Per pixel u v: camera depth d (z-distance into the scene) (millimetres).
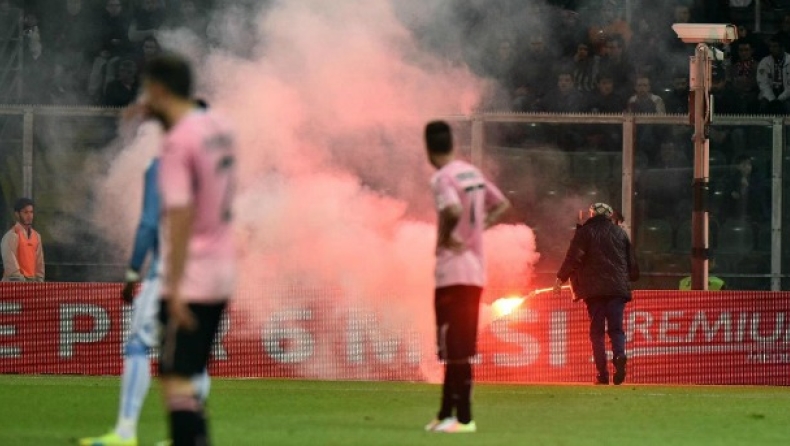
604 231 51062
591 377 53469
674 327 53594
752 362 53781
